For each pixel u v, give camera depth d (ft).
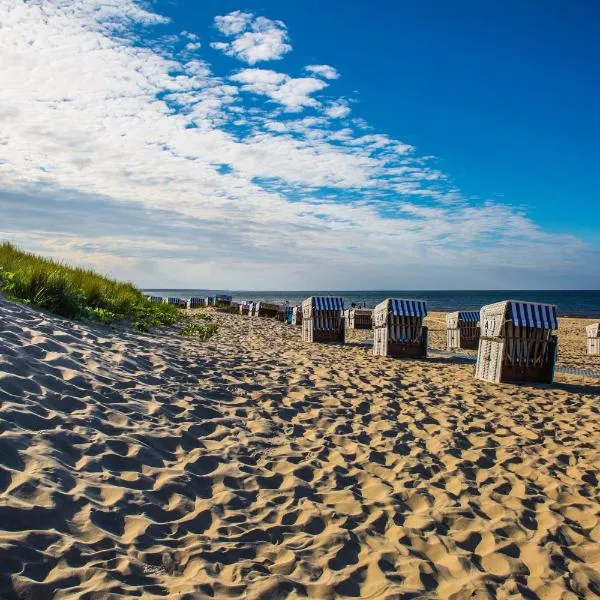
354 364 33.19
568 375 35.47
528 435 20.08
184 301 121.80
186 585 8.97
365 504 13.11
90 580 8.54
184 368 23.44
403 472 15.48
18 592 7.84
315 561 10.47
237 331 52.60
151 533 10.37
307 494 13.43
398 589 9.61
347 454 16.56
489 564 11.10
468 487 14.73
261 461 15.02
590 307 250.57
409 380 29.07
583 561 11.46
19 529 9.17
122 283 51.31
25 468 10.99
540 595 10.11
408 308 40.40
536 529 12.69
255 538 11.02
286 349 38.34
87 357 19.53
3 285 27.43
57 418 13.60
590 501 14.37
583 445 19.16
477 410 23.53
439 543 11.64
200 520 11.36
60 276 30.45
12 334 18.57
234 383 22.71
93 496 10.92
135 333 31.04
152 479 12.48
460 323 56.39
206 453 14.61
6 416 12.64
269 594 9.12
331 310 49.88
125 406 16.20
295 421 19.40
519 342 30.99
